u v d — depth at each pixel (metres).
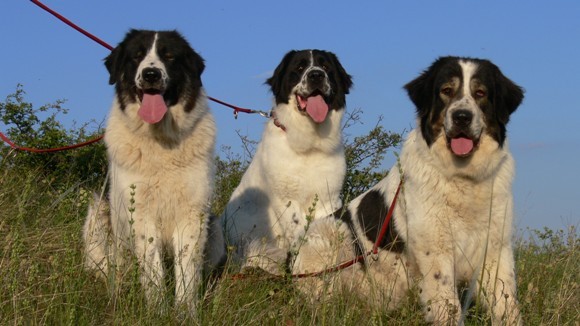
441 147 3.79
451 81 3.84
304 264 4.13
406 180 3.88
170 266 4.12
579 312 3.65
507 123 3.86
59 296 3.46
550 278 3.88
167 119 3.99
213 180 4.14
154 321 3.44
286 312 3.59
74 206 4.41
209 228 4.19
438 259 3.80
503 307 3.72
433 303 3.73
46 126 5.19
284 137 4.72
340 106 4.78
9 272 3.53
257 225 4.78
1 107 5.16
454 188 3.77
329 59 4.81
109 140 4.06
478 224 3.78
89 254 3.87
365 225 4.04
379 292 3.84
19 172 4.93
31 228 4.08
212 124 4.14
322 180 4.69
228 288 3.73
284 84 4.76
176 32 4.18
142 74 3.98
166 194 4.00
